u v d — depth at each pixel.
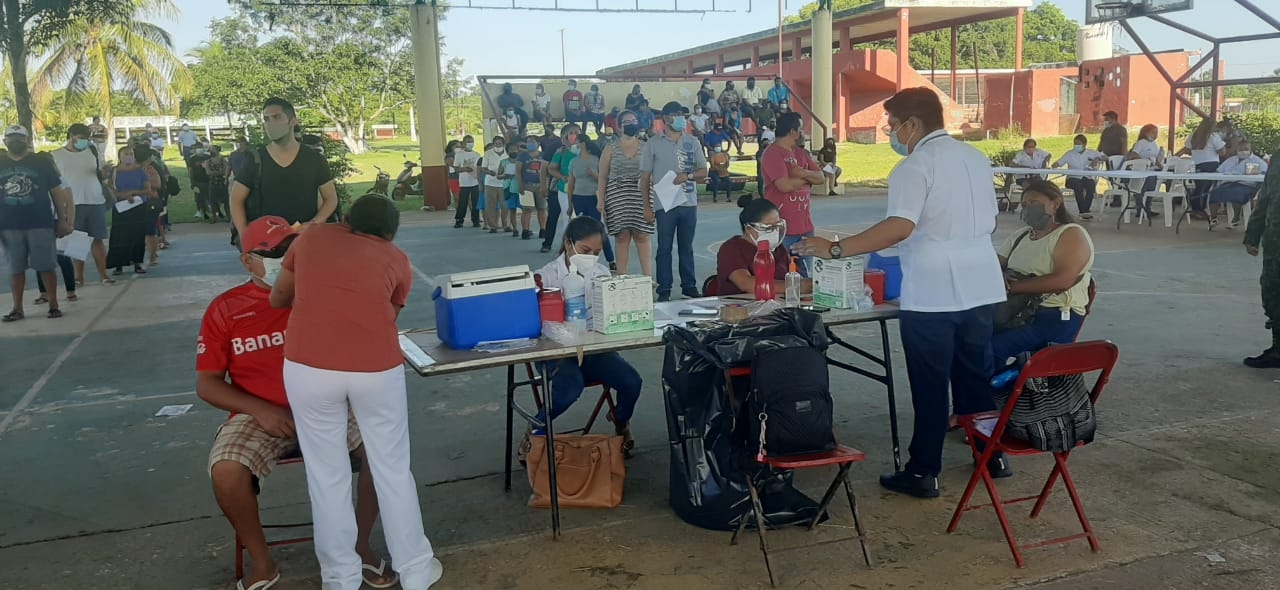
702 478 4.08
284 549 4.01
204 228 18.47
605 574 3.72
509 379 4.55
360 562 3.55
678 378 4.08
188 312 9.42
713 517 4.05
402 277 3.50
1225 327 7.59
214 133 51.12
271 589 3.66
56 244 9.54
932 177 4.07
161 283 11.36
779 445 3.65
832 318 4.35
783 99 26.12
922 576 3.66
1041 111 39.62
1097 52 40.97
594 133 30.59
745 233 5.29
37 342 8.12
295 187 5.79
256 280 3.64
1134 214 15.59
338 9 45.41
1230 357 6.69
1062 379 3.83
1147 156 15.95
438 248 14.02
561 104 25.91
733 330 3.98
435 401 6.10
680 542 3.99
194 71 47.66
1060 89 40.03
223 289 10.84
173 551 4.02
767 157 7.28
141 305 9.85
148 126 34.16
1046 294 5.03
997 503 3.79
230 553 4.00
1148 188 14.28
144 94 38.28
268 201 5.77
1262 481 4.52
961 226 4.14
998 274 4.29
